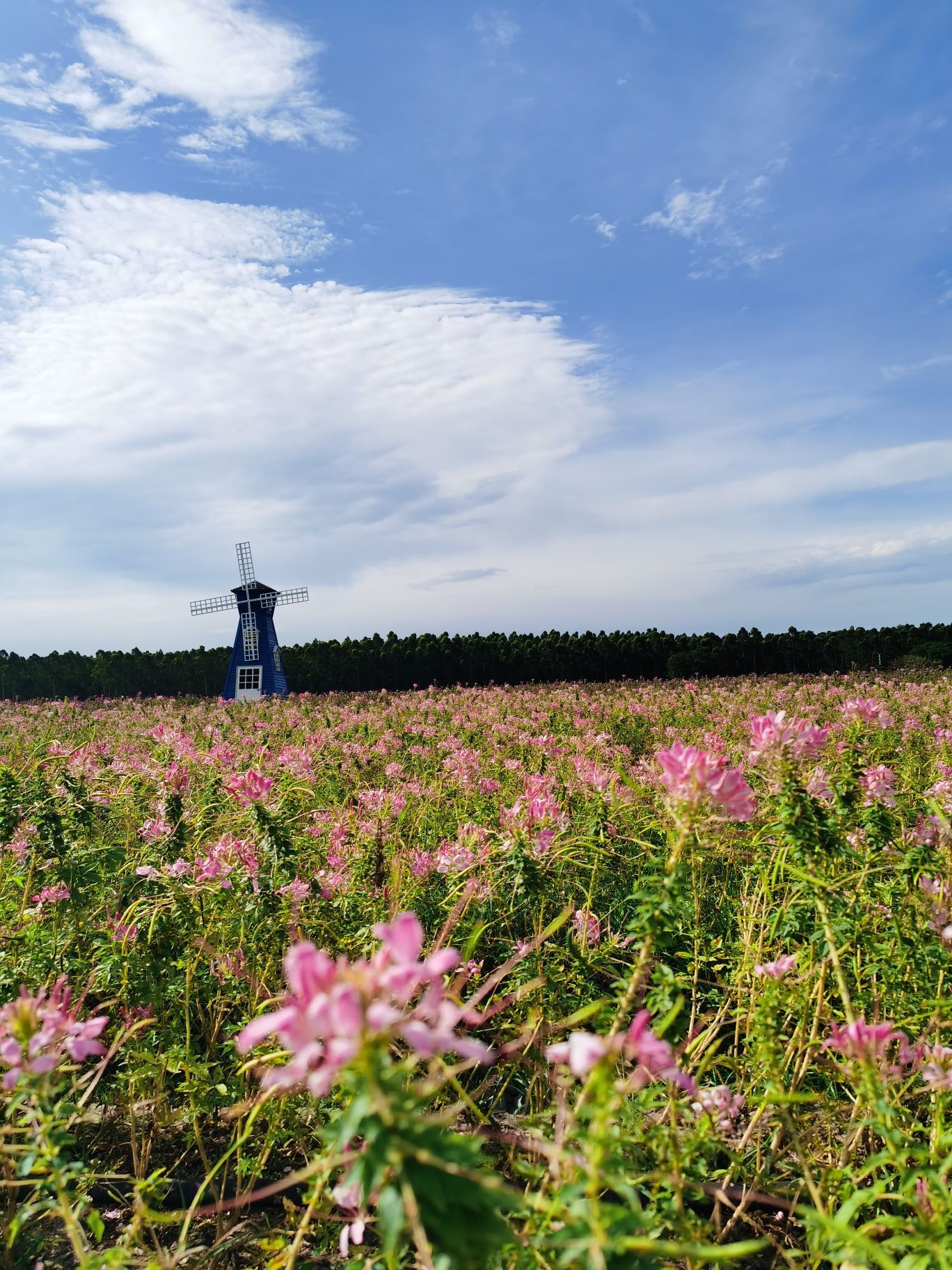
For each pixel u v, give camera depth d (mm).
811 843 2926
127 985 3438
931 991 3109
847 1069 2439
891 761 6090
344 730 13695
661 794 2543
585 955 3504
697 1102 2439
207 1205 3125
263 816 3992
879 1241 2260
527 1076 3594
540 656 35562
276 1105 2969
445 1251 1231
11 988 3447
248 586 35812
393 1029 1311
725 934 4539
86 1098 2473
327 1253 2857
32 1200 2715
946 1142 2355
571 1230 1429
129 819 6324
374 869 4484
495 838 4535
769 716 3066
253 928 3947
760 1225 2811
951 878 3287
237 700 27062
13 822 4398
